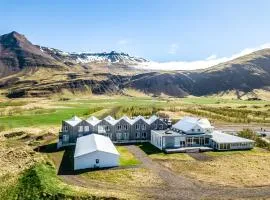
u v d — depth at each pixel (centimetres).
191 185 7556
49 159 9919
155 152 10894
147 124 12838
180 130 12200
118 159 9138
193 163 9450
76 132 12119
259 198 6762
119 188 7344
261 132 15000
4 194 7162
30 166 8681
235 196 6875
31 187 7256
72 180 7944
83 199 6631
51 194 6838
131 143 12525
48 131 14112
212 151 11025
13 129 14412
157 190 7219
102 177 8150
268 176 8231
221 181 7838
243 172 8569
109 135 12538
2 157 9869
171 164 9331
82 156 8931
